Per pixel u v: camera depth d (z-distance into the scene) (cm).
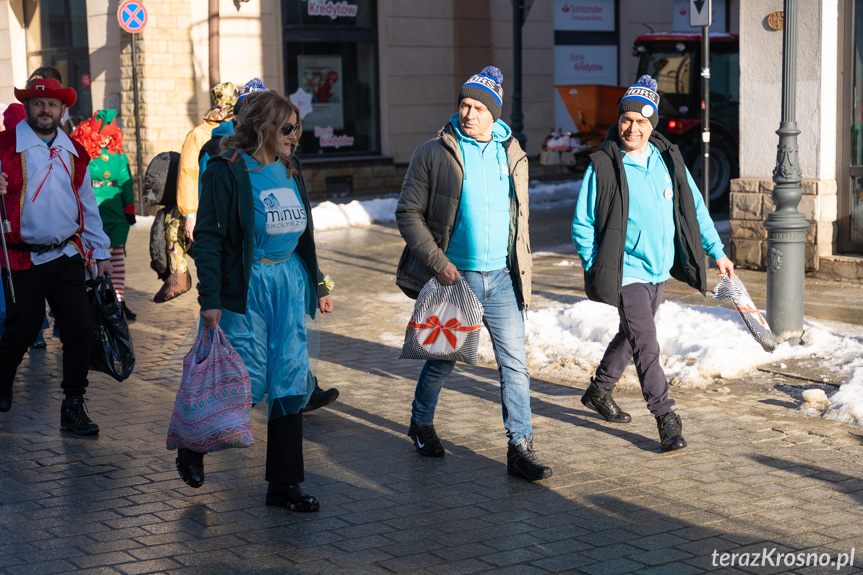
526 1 1797
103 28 1784
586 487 464
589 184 515
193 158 708
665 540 401
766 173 994
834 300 852
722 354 655
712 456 505
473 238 475
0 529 419
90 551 395
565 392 635
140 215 1688
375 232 1463
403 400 622
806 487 459
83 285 559
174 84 1705
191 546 400
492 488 466
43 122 543
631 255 520
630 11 2211
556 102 2130
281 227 426
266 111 422
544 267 1101
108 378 687
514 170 482
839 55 938
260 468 500
